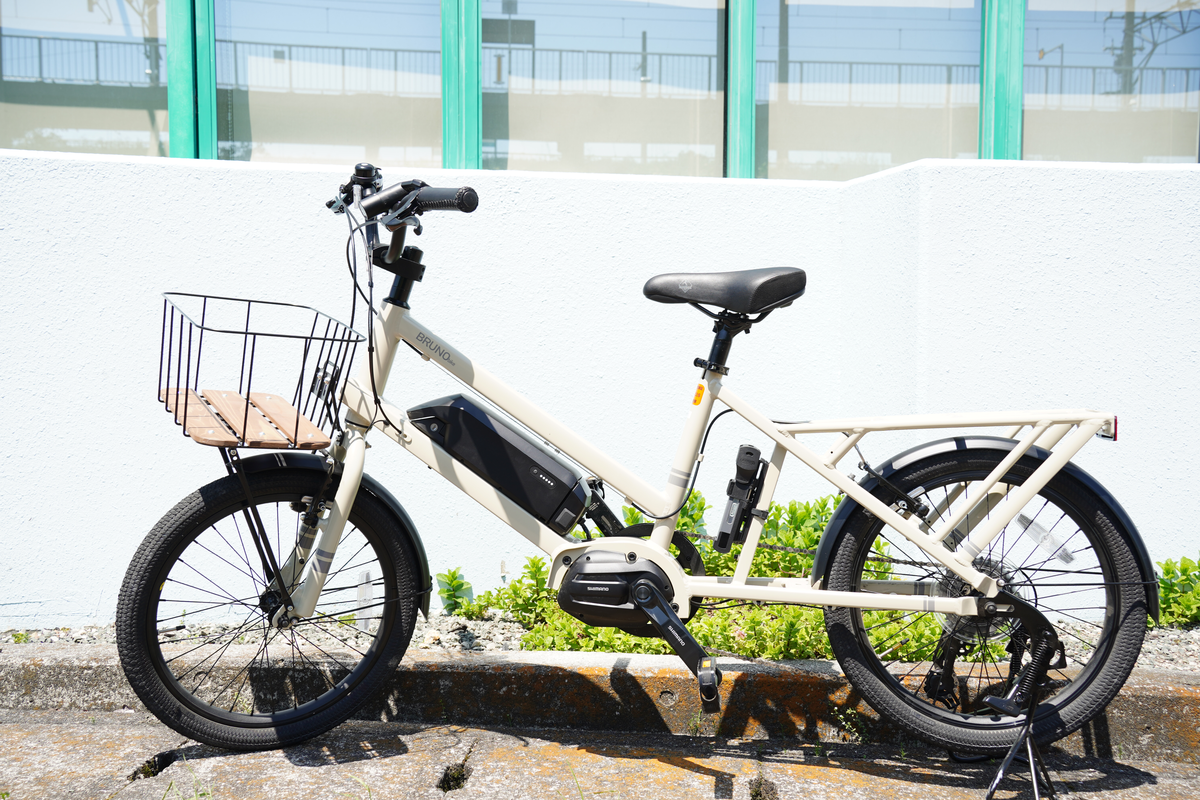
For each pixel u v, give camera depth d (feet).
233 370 10.53
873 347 10.78
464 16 12.09
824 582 7.33
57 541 10.32
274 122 12.05
